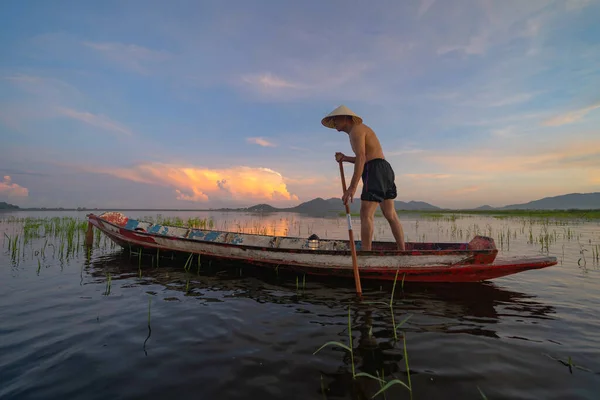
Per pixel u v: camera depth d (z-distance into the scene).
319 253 5.09
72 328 3.04
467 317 3.37
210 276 5.40
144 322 3.20
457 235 13.04
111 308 3.64
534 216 29.66
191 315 3.41
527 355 2.50
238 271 5.79
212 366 2.33
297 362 2.39
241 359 2.44
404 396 1.98
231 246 5.74
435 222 21.95
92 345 2.68
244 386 2.08
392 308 3.68
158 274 5.52
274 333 2.93
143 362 2.39
